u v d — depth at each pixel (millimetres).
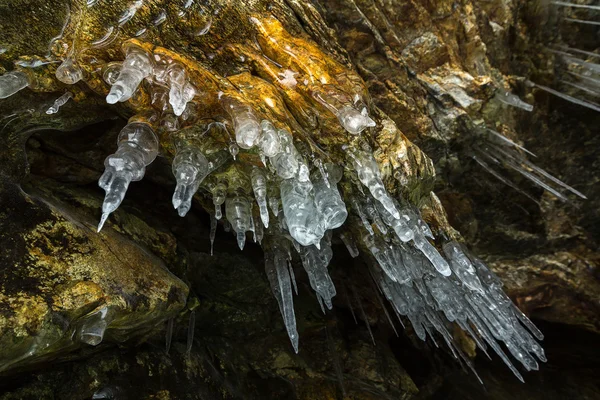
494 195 6117
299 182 2777
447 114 4953
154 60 2549
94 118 3004
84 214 3105
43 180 3145
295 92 2988
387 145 3396
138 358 3129
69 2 2539
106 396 2781
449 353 6285
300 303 5250
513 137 5766
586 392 6270
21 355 2207
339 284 5414
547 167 6723
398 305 4309
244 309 4531
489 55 5723
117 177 2088
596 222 6617
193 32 2826
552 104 6500
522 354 4164
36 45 2564
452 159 5371
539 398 6117
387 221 3342
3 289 2217
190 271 4086
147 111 2607
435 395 5840
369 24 4281
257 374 4391
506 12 5660
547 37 6262
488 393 6031
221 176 2918
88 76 2584
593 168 6590
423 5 4852
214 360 3979
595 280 6254
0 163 2629
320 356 4895
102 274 2625
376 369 5066
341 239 4203
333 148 3143
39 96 2699
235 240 4633
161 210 4148
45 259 2461
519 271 6457
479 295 4152
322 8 3986
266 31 3025
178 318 3631
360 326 5668
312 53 3061
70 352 2732
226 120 2709
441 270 3334
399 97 4590
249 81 2871
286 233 3469
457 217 6098
